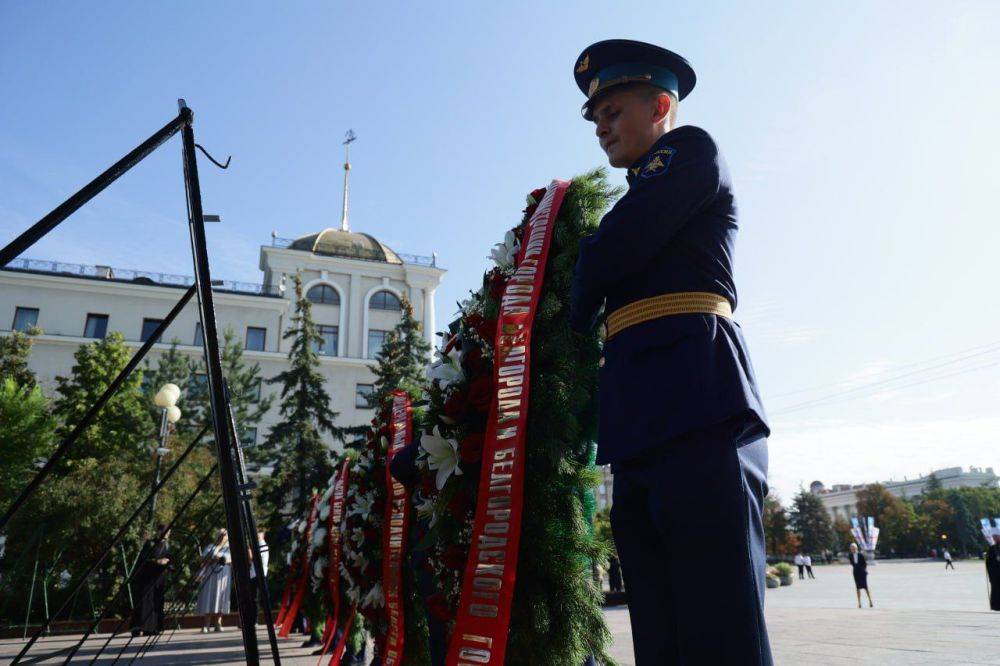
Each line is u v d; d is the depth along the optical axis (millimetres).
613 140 2094
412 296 46812
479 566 2543
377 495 5012
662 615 1620
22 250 1528
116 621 12961
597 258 1806
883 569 54156
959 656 5801
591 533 2680
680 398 1623
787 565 32938
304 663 7293
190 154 2102
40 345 37031
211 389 1772
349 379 42125
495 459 2654
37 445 21766
